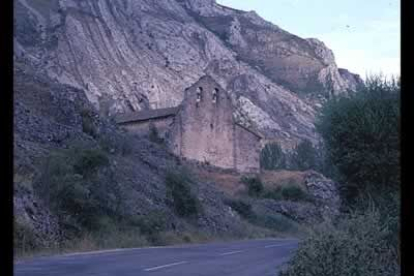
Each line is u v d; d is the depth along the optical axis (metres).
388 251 14.95
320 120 22.50
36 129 40.28
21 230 25.09
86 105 53.28
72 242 28.89
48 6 177.50
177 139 82.50
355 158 21.05
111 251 28.84
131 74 172.25
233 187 78.44
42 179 30.98
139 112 86.88
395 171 20.70
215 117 86.88
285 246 36.69
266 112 194.62
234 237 51.25
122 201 37.50
